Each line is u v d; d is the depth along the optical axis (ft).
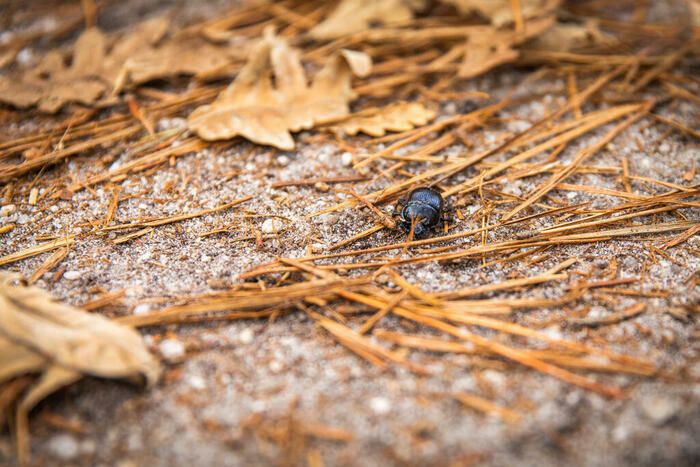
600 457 1.26
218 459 1.27
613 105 1.55
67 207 1.45
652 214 1.43
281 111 1.52
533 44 1.61
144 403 1.29
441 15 1.66
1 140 1.51
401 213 1.41
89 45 1.59
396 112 1.53
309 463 1.26
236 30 1.64
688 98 1.56
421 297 1.36
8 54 1.62
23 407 1.26
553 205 1.45
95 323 1.30
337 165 1.49
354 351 1.32
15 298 1.31
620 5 1.69
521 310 1.35
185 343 1.33
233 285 1.37
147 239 1.42
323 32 1.61
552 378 1.30
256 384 1.30
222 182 1.47
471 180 1.47
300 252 1.41
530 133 1.52
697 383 1.30
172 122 1.53
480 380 1.30
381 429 1.28
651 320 1.34
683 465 1.26
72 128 1.52
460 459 1.26
